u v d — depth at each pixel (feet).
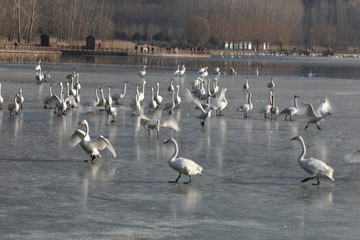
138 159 80.64
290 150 89.45
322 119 110.83
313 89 201.16
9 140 90.84
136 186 67.77
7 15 456.86
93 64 318.45
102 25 574.56
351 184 70.74
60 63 315.17
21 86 174.29
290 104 151.02
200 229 54.95
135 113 122.01
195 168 68.64
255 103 150.82
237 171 75.61
